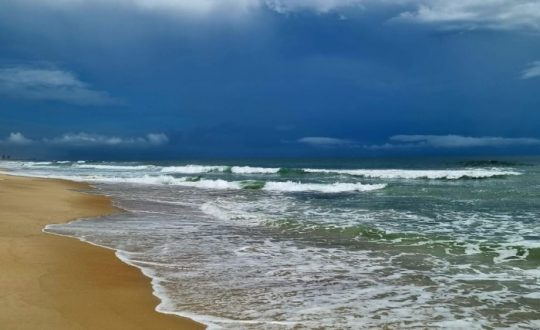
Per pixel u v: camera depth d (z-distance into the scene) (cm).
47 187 2228
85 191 2205
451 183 2572
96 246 908
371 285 672
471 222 1223
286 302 590
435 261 821
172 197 1944
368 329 502
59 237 986
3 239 932
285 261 816
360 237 1038
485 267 777
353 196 1952
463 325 516
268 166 5681
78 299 577
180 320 519
